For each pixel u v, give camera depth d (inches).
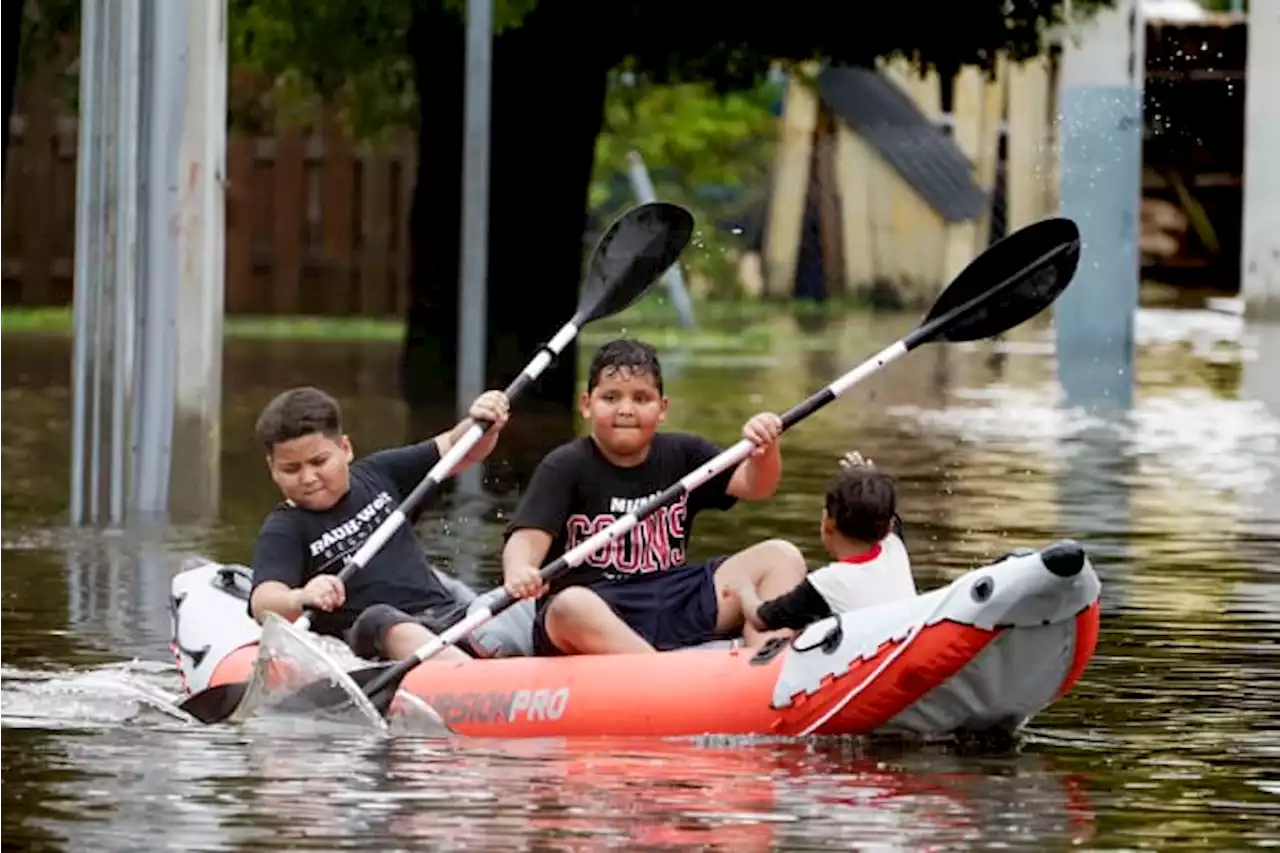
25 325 2787.9
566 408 1884.8
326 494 789.9
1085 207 2071.9
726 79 2071.9
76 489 1235.2
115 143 1237.7
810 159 3565.5
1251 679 820.0
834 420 1859.0
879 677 696.4
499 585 1031.0
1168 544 1168.8
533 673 733.9
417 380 1926.7
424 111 1925.4
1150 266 3710.6
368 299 2972.4
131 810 622.2
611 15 1831.9
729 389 2122.3
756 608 753.0
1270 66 2888.8
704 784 652.1
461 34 1892.2
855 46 1877.5
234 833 597.9
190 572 815.7
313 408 789.9
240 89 2502.5
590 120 1919.3
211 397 1256.2
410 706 735.1
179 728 731.4
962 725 705.6
